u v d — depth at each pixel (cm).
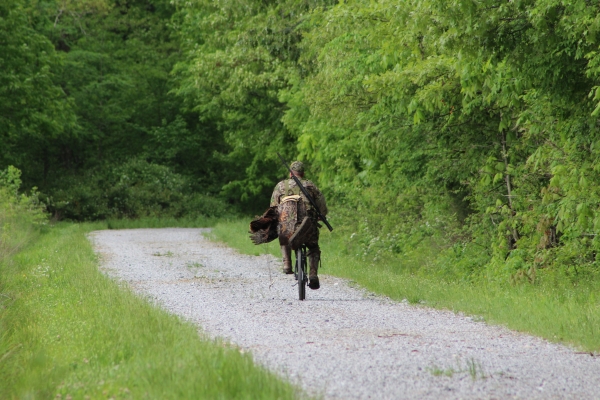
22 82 9369
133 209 11944
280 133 8919
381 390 1608
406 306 2975
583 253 3500
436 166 4372
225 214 12631
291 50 7638
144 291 3481
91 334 2130
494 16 2720
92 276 3600
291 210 3128
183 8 11338
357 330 2402
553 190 3409
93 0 12762
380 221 5397
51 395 1541
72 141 12862
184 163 13788
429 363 1877
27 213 7519
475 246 4275
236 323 2555
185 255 5603
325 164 6500
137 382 1593
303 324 2525
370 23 4116
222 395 1467
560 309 2623
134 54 13488
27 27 9838
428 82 3788
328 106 4934
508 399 1545
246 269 4562
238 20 8238
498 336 2275
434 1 2753
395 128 4416
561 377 1727
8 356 1833
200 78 8500
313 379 1706
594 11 2620
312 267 3183
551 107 3241
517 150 4025
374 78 3869
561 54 2889
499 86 3127
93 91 12544
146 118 13650
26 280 3575
